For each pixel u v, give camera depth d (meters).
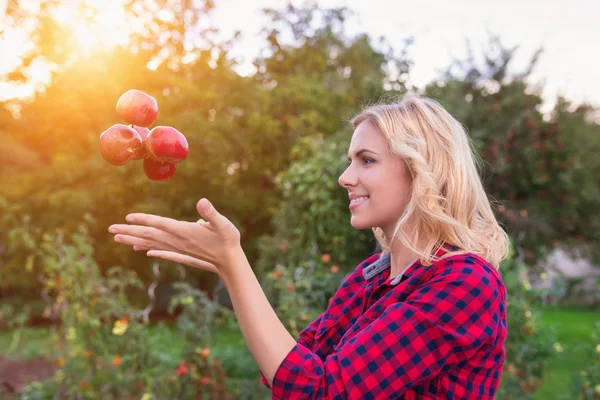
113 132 1.00
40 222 10.06
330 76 12.45
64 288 4.23
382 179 1.12
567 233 8.73
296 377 0.90
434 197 1.07
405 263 1.16
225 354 4.96
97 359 4.07
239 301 0.93
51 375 5.73
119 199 10.17
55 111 10.98
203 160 10.64
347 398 0.91
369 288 1.22
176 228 0.91
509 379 3.74
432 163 1.11
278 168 11.35
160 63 11.86
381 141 1.13
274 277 3.88
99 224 10.33
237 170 11.63
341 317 1.25
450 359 0.94
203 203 0.88
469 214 1.14
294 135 11.21
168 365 4.16
